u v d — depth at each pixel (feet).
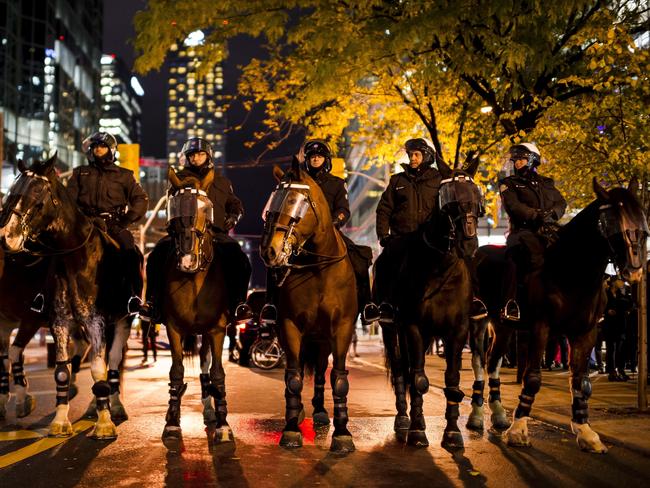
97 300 29.32
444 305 27.50
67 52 282.77
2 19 238.27
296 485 21.95
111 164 33.09
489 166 53.88
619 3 49.32
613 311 50.16
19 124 247.50
